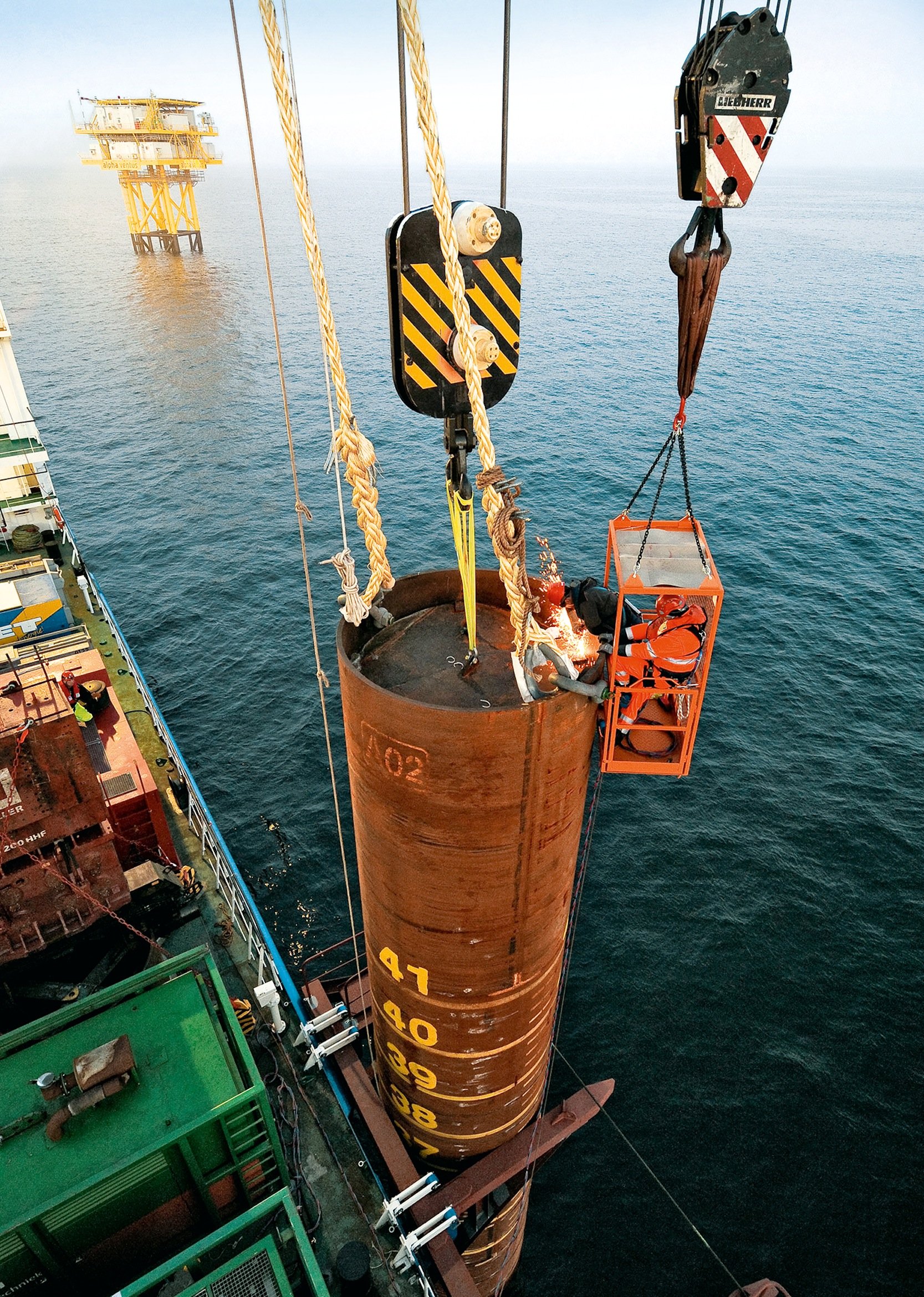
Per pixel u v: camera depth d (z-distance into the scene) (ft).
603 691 19.26
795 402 180.14
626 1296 43.68
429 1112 30.96
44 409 181.16
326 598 106.52
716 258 15.97
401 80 13.32
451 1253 32.60
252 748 79.41
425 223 13.80
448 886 21.80
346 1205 34.99
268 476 145.79
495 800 19.54
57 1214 25.62
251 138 16.48
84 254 454.81
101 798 40.93
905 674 89.66
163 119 401.90
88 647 58.95
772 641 94.63
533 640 17.08
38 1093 28.68
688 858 67.26
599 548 114.93
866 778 75.20
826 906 63.52
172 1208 29.32
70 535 94.02
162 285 340.80
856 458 148.46
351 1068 38.01
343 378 14.83
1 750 37.19
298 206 12.84
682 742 23.93
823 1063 53.47
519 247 14.78
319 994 42.47
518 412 167.63
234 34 15.78
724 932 61.57
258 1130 29.89
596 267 374.63
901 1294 43.37
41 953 42.34
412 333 14.64
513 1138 34.45
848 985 58.03
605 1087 36.68
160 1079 28.99
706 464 143.84
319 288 13.60
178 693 87.66
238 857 67.51
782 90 14.06
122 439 163.94
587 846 64.54
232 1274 24.62
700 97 13.93
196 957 32.50
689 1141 49.60
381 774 20.22
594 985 57.98
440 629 22.30
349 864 66.64
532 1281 44.29
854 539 118.62
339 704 85.10
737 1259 44.80
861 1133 49.88
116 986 31.19
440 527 123.03
